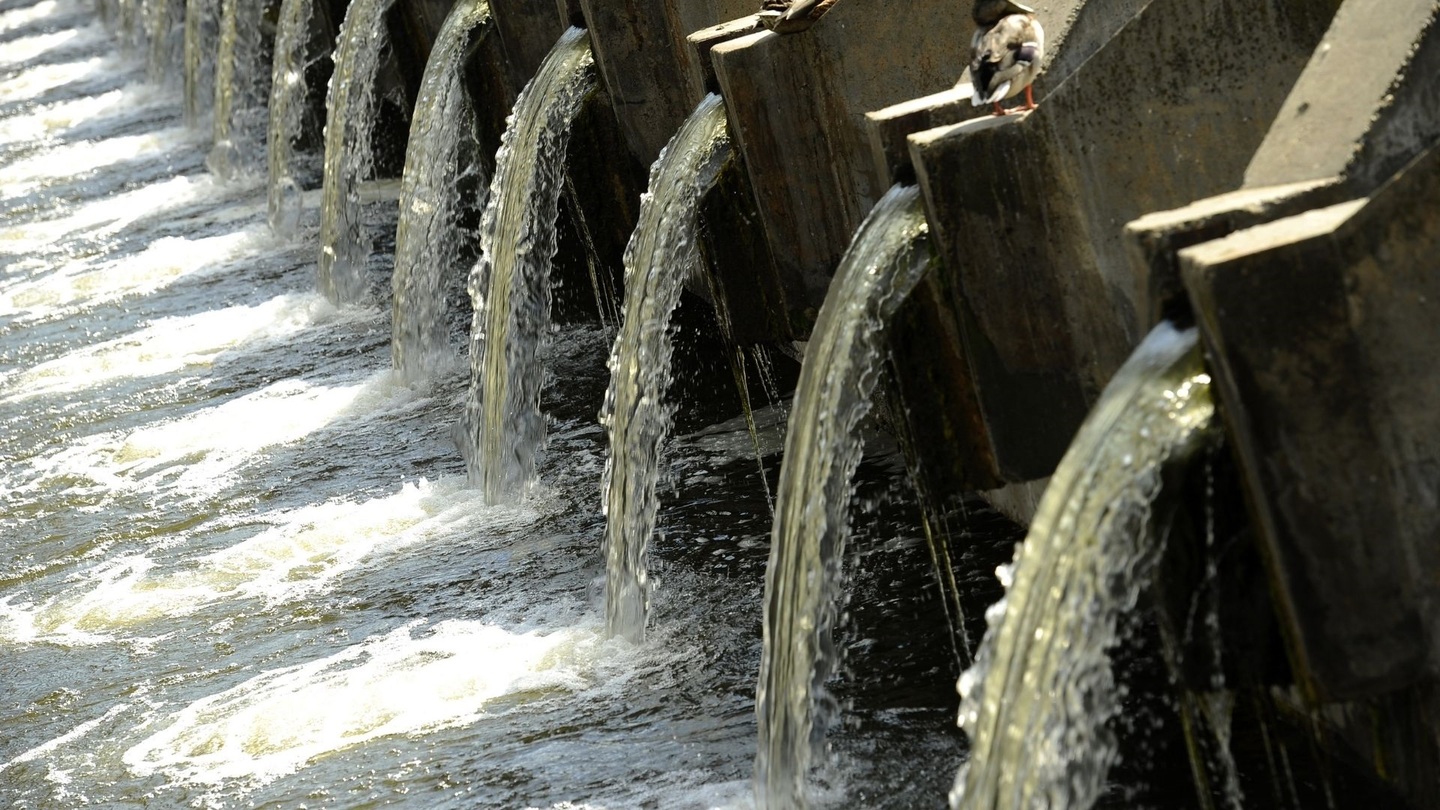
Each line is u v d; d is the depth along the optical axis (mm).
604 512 14094
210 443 18812
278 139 26297
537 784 10930
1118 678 10312
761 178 13234
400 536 15555
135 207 29734
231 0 29969
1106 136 9727
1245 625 7711
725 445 15719
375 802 11125
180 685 13414
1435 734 7703
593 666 12414
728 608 12773
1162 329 8000
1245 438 7289
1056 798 7863
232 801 11484
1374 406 7223
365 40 22500
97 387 21391
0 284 26609
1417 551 7352
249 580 15195
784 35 12828
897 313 10453
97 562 16297
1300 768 9172
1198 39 9562
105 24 49219
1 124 38938
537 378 16641
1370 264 7129
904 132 10680
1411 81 8086
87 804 11867
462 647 13023
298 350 21359
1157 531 7602
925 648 11484
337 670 13039
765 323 14164
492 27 19703
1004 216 10008
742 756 10891
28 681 14023
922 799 9945
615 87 17016
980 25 9836
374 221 25078
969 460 10727
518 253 16922
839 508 10641
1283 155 8406
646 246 14320
